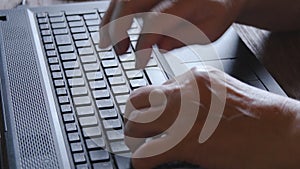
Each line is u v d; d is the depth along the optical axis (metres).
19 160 0.49
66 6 0.78
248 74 0.64
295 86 0.65
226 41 0.70
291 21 0.76
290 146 0.50
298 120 0.52
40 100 0.57
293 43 0.74
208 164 0.51
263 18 0.75
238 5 0.65
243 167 0.50
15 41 0.68
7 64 0.64
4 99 0.57
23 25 0.72
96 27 0.72
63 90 0.59
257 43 0.74
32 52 0.66
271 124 0.51
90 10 0.76
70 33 0.70
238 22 0.75
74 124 0.54
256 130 0.51
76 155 0.50
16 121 0.54
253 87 0.56
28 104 0.57
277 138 0.51
